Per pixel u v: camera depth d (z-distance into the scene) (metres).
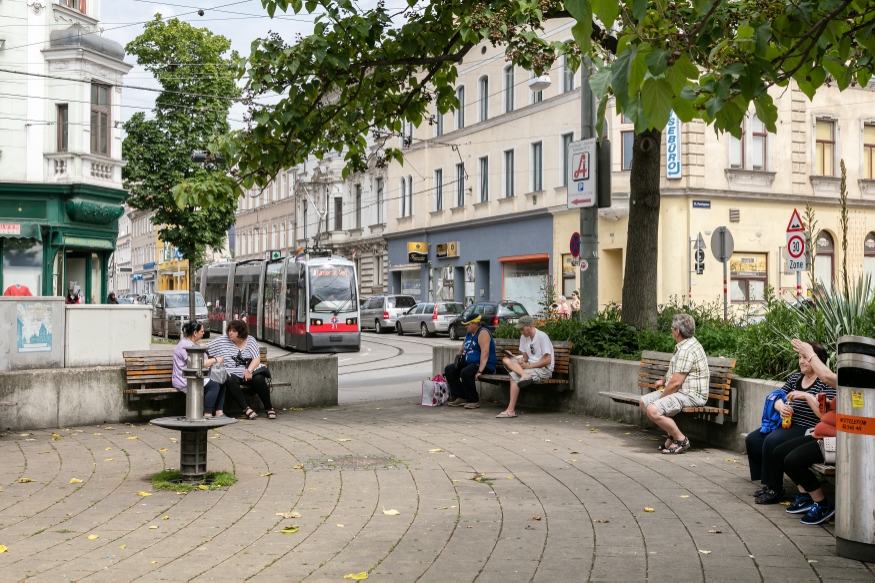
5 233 29.55
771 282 34.12
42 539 6.33
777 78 5.58
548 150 38.28
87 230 31.41
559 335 14.25
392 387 18.42
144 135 36.34
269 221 74.75
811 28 5.76
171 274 86.31
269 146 12.56
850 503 5.84
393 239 52.22
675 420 11.26
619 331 13.32
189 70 36.47
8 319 12.13
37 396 11.76
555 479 8.39
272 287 36.00
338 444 10.49
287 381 14.01
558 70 37.66
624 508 7.24
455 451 9.96
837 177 35.78
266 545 6.15
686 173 32.72
